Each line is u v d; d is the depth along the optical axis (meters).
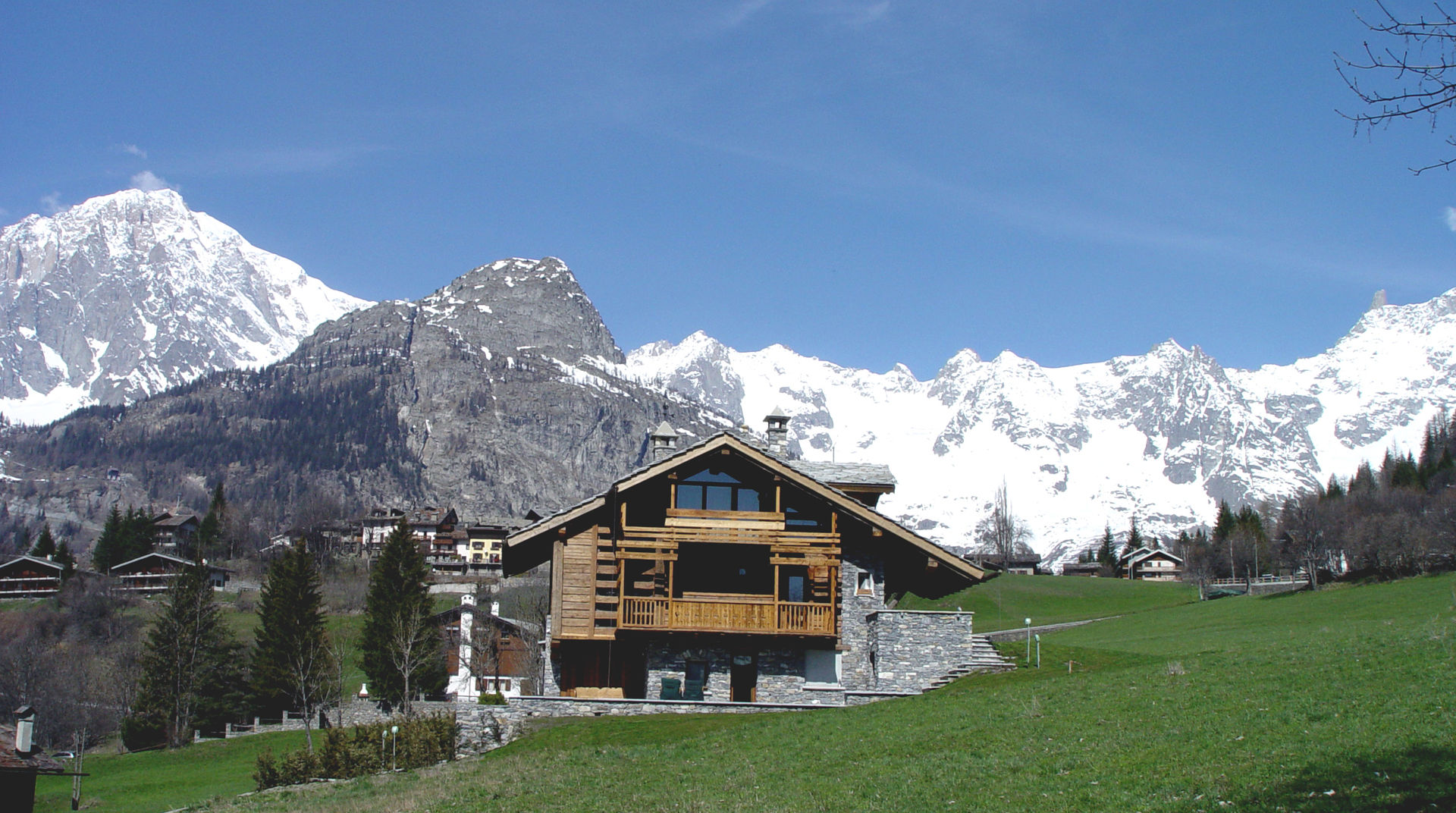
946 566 48.12
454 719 43.94
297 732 82.38
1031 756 26.91
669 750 34.62
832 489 48.06
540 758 36.34
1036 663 47.41
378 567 86.62
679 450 48.94
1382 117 15.01
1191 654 45.34
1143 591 158.50
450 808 30.80
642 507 48.66
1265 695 29.75
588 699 44.25
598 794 29.78
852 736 32.75
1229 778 22.48
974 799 24.02
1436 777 20.58
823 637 47.41
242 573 182.12
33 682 88.00
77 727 84.44
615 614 47.88
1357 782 21.06
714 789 28.42
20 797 41.50
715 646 48.03
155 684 85.31
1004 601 145.62
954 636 47.12
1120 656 47.00
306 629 86.19
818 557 47.53
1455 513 128.75
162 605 90.62
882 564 49.06
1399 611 84.12
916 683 46.50
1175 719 28.56
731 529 47.53
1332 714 26.50
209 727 85.81
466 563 196.50
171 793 62.66
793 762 30.41
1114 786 23.31
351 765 42.88
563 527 48.69
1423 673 29.42
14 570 159.50
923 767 27.45
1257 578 171.62
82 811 58.31
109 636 124.50
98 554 183.38
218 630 91.00
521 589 152.12
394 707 82.75
